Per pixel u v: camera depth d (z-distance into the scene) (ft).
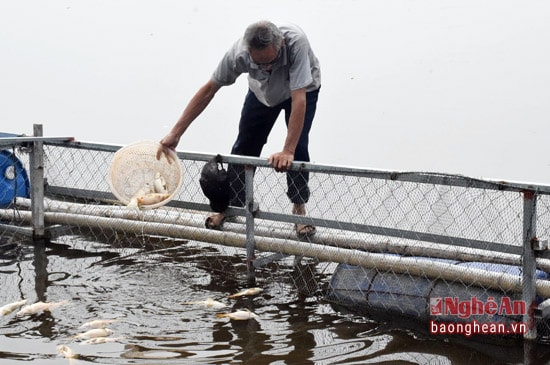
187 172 21.68
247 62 17.97
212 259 20.01
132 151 18.90
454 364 13.91
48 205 21.83
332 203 18.10
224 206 19.02
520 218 15.92
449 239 15.62
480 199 16.92
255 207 18.02
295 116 17.33
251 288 17.88
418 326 15.65
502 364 13.88
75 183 22.85
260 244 18.19
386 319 16.06
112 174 18.62
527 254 14.44
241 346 14.62
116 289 17.74
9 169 22.77
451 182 15.19
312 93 19.17
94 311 16.33
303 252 17.67
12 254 20.22
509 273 15.21
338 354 14.30
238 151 20.43
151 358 13.98
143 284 18.12
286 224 18.81
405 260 16.26
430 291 15.85
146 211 20.84
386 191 19.15
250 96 19.77
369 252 17.04
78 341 14.66
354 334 15.28
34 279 18.35
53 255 20.17
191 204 19.61
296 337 15.07
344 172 16.48
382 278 16.60
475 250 15.92
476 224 16.40
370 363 13.92
